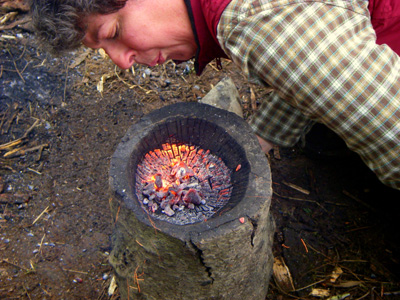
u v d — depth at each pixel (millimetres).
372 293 1986
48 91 2809
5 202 2320
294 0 1183
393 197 2342
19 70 2891
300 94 1270
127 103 2766
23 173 2441
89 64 2971
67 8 1188
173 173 1738
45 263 2113
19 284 2031
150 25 1320
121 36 1356
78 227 2246
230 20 1218
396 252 2127
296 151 2584
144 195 1605
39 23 1261
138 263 1604
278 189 2404
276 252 2158
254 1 1193
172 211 1578
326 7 1197
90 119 2680
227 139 1667
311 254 2137
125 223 1475
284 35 1183
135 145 1605
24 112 2713
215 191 1685
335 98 1237
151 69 2953
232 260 1473
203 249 1353
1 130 2627
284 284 2047
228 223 1364
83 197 2354
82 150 2541
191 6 1279
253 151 1583
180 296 1646
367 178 2436
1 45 3004
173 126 1713
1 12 3209
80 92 2814
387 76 1214
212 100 2375
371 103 1229
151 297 1726
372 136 1312
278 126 1988
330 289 2018
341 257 2123
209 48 1439
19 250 2152
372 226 2232
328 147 2434
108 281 2068
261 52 1217
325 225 2248
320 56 1186
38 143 2576
